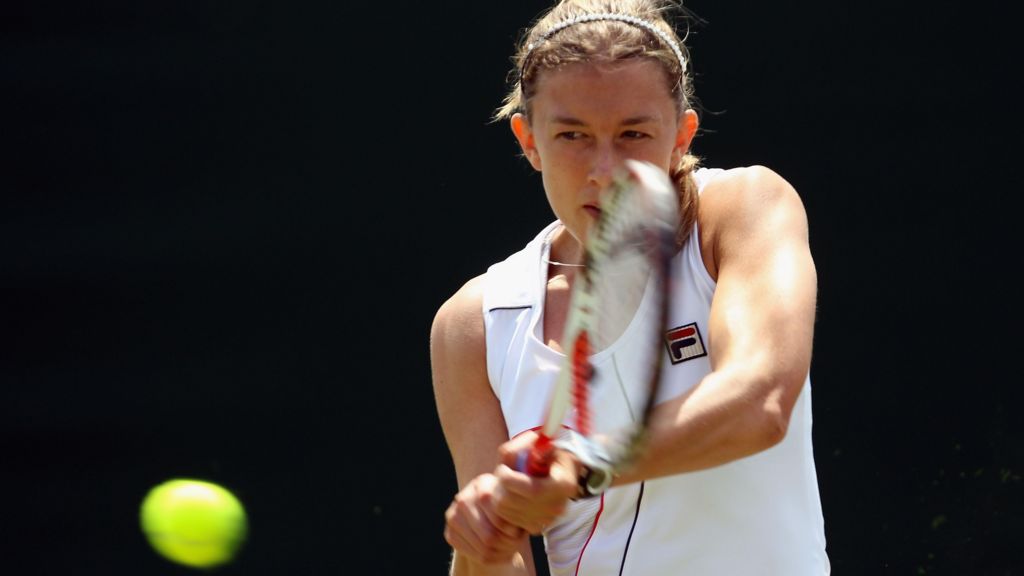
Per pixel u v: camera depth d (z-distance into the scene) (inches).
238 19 1034.1
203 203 1003.9
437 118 986.7
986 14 943.0
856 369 845.2
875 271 885.8
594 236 261.0
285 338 946.1
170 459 873.5
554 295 350.3
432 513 827.4
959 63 941.8
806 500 335.3
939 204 908.6
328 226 977.5
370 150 989.2
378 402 902.4
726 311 288.5
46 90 1053.8
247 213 993.5
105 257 995.9
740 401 258.5
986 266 883.4
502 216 960.9
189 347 951.0
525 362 344.2
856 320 868.0
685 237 323.6
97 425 907.4
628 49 309.0
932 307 869.8
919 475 786.8
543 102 317.4
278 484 850.1
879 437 808.9
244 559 801.6
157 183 1017.5
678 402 258.8
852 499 778.8
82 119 1035.9
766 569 326.6
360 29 1010.1
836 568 756.0
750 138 944.3
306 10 1022.4
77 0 1062.4
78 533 821.9
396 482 847.7
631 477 256.2
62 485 863.1
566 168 316.2
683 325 322.0
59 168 1027.3
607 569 337.7
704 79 954.7
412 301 948.6
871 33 952.3
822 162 932.0
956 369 841.5
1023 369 832.9
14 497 856.3
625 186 252.5
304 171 994.7
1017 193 905.5
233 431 891.4
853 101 942.4
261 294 967.6
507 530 255.6
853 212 913.5
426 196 971.9
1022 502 759.7
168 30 1045.2
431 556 800.9
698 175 337.1
